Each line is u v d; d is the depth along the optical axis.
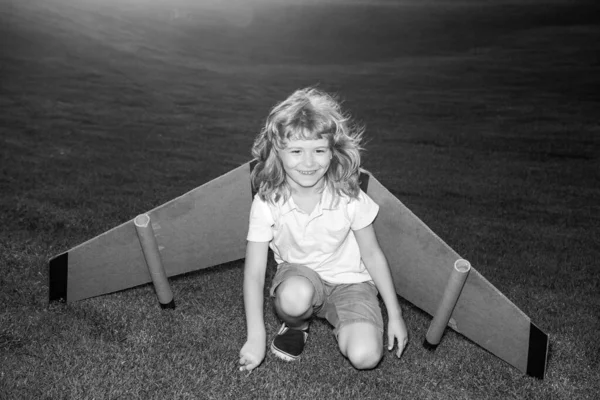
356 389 2.54
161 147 11.26
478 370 2.78
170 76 24.22
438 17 45.09
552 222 6.68
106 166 8.55
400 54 36.12
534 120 18.91
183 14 41.22
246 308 2.68
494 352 2.84
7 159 8.48
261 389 2.48
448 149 13.55
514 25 42.41
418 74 29.47
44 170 7.72
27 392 2.36
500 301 2.71
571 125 17.92
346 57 35.31
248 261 2.75
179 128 14.38
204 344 2.84
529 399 2.57
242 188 3.02
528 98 23.48
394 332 2.67
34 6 29.48
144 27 34.38
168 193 6.63
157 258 2.97
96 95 18.27
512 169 10.98
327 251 2.75
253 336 2.60
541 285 4.13
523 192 8.62
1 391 2.35
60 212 5.09
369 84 26.94
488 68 30.75
